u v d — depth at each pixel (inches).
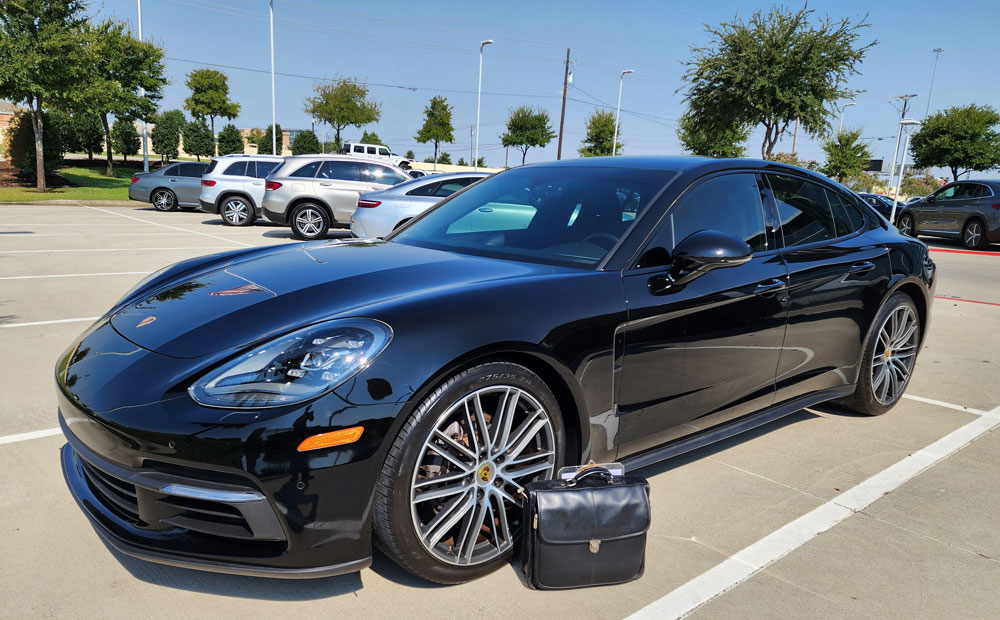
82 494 83.7
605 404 91.4
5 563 83.1
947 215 613.9
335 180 473.1
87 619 73.4
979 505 108.0
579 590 81.7
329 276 91.5
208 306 85.8
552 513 76.6
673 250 101.5
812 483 114.4
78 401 76.1
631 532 78.5
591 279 91.4
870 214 146.8
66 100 789.9
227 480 68.7
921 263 149.5
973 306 297.6
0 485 102.6
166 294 94.8
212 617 74.5
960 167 1322.6
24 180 919.7
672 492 109.5
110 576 81.6
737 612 78.4
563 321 85.1
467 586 81.8
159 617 74.3
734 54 824.3
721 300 104.0
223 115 1599.4
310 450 68.2
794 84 809.5
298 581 82.0
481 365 78.3
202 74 1550.2
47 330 192.2
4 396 139.3
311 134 1834.4
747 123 851.4
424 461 79.7
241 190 549.6
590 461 91.4
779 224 121.0
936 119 1314.0
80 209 674.8
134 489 74.4
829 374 132.0
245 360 72.5
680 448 105.2
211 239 438.3
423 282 87.3
